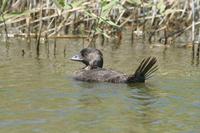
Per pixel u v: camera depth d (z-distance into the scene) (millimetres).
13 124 10500
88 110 11531
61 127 10391
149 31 22719
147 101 12352
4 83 13906
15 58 17734
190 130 10352
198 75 15375
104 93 13102
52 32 22375
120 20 22797
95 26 21312
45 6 22312
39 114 11188
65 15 22062
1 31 22469
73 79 14656
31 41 21312
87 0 21812
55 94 12852
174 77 15062
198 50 18516
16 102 12047
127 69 16234
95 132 10156
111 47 20234
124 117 11109
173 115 11289
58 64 16875
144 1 23031
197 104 12117
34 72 15445
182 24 23016
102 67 16016
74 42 21234
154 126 10555
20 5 22797
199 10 22141
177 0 22453
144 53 19078
